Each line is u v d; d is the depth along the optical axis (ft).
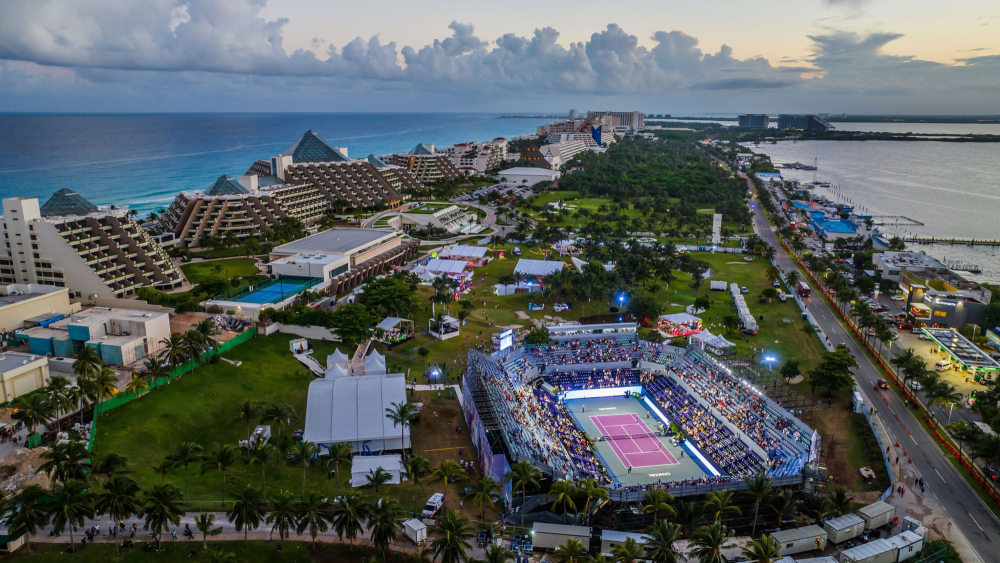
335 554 347.36
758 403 512.63
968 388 597.11
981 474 444.55
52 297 633.20
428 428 499.51
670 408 552.41
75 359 547.49
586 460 459.32
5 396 477.36
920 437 502.38
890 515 387.14
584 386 589.73
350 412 472.03
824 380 559.38
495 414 482.69
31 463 391.65
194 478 411.54
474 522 384.47
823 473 428.15
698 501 391.24
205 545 338.95
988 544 371.56
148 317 586.04
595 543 360.69
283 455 450.71
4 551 325.83
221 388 531.91
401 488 416.87
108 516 367.04
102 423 449.48
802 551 365.20
